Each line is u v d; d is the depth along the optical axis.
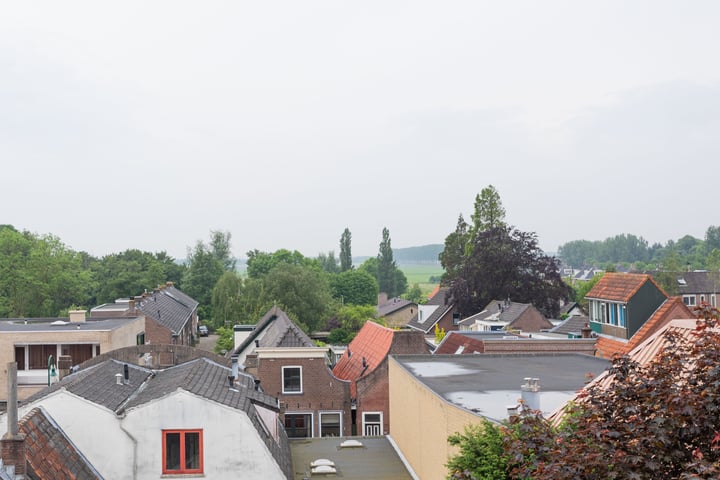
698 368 10.84
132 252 141.25
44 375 48.50
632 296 52.88
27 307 97.38
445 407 21.53
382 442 33.91
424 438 25.20
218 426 24.09
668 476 10.38
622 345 51.06
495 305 87.25
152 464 23.73
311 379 41.78
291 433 41.56
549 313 89.75
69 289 104.00
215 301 106.25
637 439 10.40
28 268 97.25
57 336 48.50
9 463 17.23
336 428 41.75
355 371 46.97
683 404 10.24
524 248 89.81
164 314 79.44
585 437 10.96
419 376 28.45
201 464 23.98
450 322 93.50
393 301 148.25
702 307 11.62
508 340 40.19
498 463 15.41
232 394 26.64
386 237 193.75
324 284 101.69
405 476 27.59
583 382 26.45
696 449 10.14
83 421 23.41
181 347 34.22
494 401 22.28
